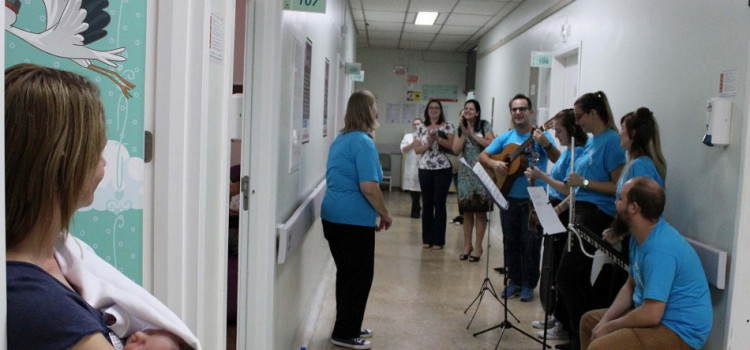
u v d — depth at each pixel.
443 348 3.19
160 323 0.75
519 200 3.99
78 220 1.32
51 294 0.63
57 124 0.65
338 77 5.45
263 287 2.31
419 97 10.52
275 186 2.29
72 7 1.26
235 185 3.14
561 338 3.33
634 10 3.25
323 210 2.98
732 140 2.29
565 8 4.52
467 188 5.03
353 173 2.89
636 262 2.21
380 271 4.80
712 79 2.45
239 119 2.24
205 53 1.39
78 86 0.69
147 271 1.38
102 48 1.29
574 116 3.40
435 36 8.66
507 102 6.66
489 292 4.23
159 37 1.32
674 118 2.78
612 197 2.96
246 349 2.33
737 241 2.21
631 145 2.67
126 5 1.30
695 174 2.57
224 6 1.61
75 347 0.63
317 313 3.73
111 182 1.32
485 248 5.70
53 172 0.65
